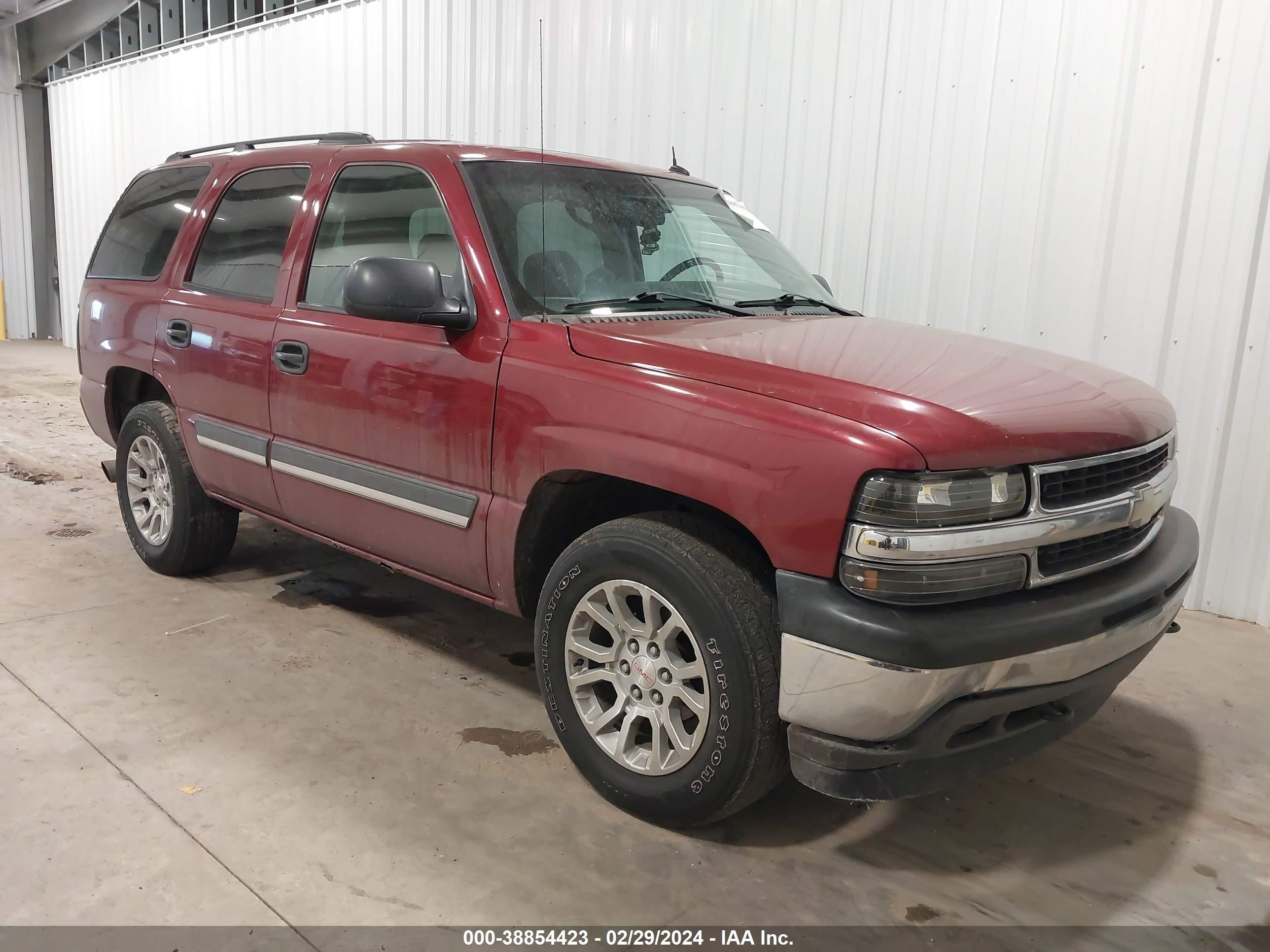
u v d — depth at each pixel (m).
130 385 4.15
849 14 4.78
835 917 2.10
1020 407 2.12
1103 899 2.22
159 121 10.41
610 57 5.87
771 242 3.60
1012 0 4.27
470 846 2.29
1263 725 3.17
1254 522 4.02
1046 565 2.10
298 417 3.17
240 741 2.72
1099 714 3.21
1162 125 3.98
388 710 2.96
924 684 1.90
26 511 5.00
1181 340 4.07
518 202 2.85
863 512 1.91
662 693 2.32
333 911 2.03
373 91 7.66
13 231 13.95
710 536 2.23
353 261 3.06
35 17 12.69
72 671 3.12
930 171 4.62
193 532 3.85
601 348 2.41
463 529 2.69
